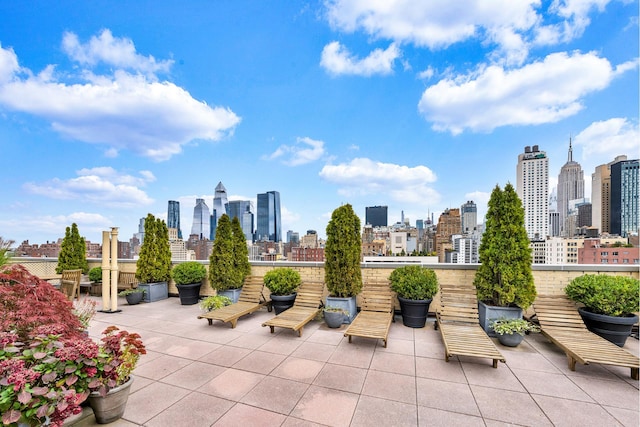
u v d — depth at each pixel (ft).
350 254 21.12
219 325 19.77
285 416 9.06
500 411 9.36
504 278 17.16
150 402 9.90
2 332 8.11
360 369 12.64
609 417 9.01
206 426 8.51
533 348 15.33
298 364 13.19
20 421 6.19
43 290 10.33
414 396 10.33
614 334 15.30
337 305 20.56
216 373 12.24
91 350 7.51
